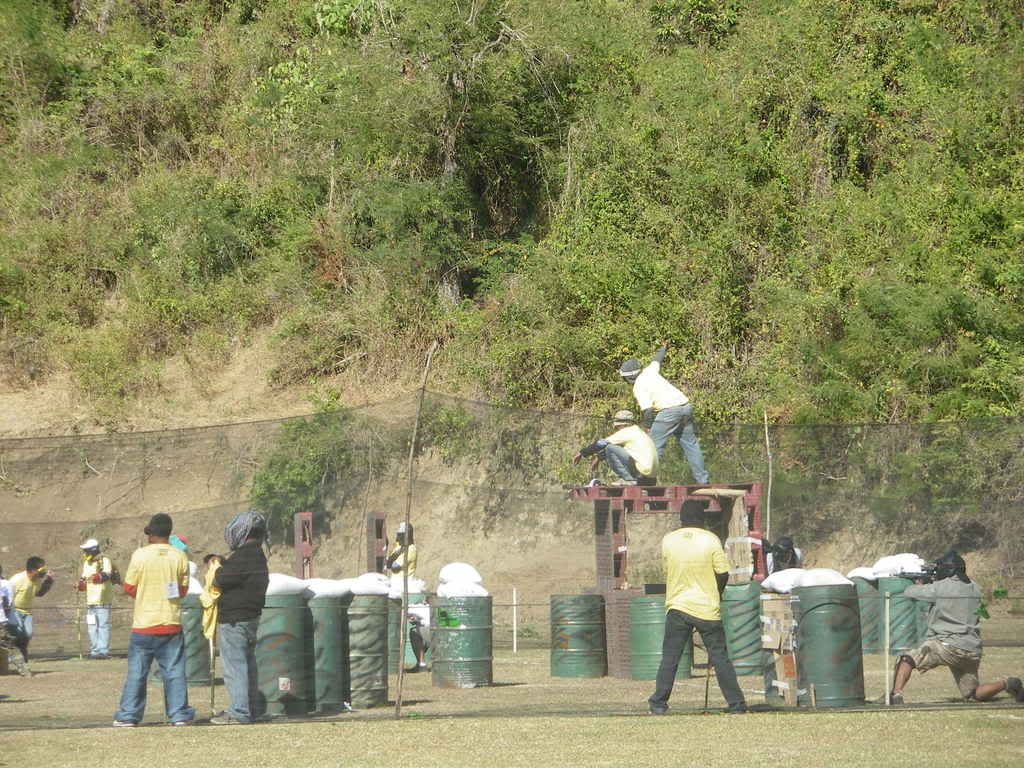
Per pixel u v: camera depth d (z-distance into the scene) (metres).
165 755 19.73
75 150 84.00
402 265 71.69
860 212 63.72
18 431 66.62
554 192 76.19
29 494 38.91
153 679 30.20
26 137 84.19
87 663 34.66
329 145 78.62
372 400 67.38
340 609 25.73
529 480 45.47
